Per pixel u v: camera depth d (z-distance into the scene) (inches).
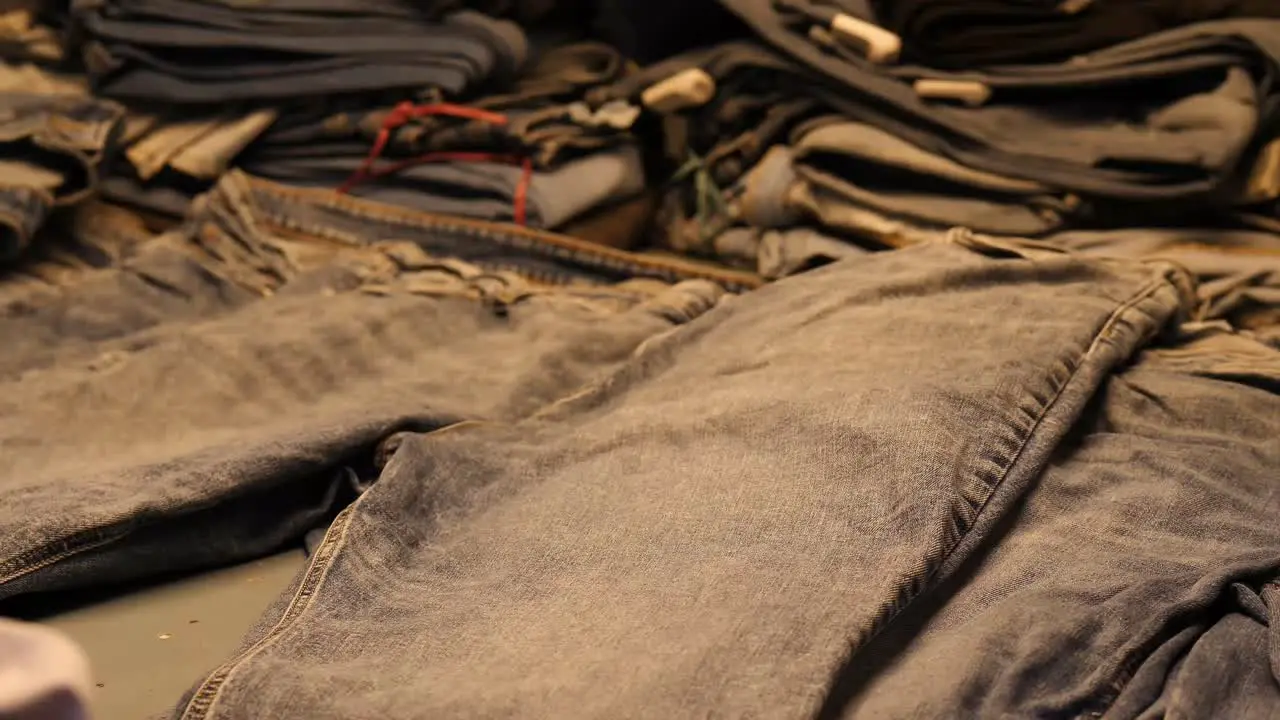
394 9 54.5
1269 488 32.6
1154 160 44.7
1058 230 47.7
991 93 49.1
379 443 35.2
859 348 36.2
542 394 39.4
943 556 28.1
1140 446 33.8
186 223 51.8
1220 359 39.0
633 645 24.9
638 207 54.3
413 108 53.1
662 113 53.2
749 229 52.2
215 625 31.1
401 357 42.2
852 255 48.4
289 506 34.9
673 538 28.6
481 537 30.2
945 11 48.5
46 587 30.5
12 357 41.5
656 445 32.5
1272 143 45.6
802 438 31.0
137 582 32.9
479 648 26.0
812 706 23.1
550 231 51.9
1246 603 27.4
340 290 46.4
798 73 50.8
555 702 23.2
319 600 27.7
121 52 54.6
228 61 55.2
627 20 59.9
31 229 47.4
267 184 53.4
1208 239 46.0
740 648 24.4
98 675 28.8
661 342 40.1
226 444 34.4
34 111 50.6
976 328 36.4
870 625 25.5
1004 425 31.8
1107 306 37.8
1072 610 27.2
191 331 41.3
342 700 23.9
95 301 45.6
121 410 37.5
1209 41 45.6
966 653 25.4
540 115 52.5
